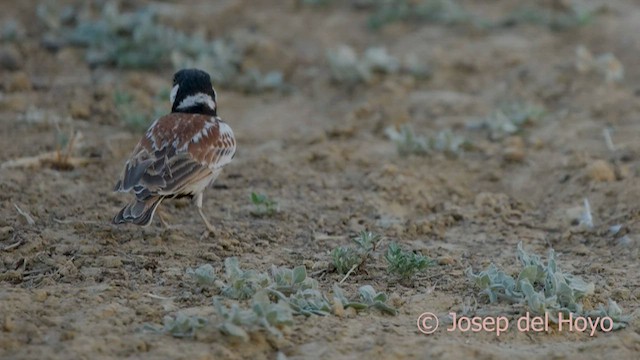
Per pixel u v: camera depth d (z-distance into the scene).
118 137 15.88
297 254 12.19
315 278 11.44
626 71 19.27
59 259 11.54
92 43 19.36
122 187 11.85
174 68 18.78
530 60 19.78
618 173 14.77
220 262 11.82
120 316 10.08
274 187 14.50
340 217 13.49
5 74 18.23
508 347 9.85
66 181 14.17
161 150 11.98
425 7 21.75
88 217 12.98
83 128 16.17
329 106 17.98
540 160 15.59
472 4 22.98
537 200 14.51
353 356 9.48
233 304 10.09
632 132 16.41
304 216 13.49
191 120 12.36
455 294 11.09
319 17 21.95
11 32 19.50
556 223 13.66
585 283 11.12
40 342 9.45
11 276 11.08
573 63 19.47
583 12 21.28
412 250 12.45
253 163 15.23
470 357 9.55
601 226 13.39
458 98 18.14
